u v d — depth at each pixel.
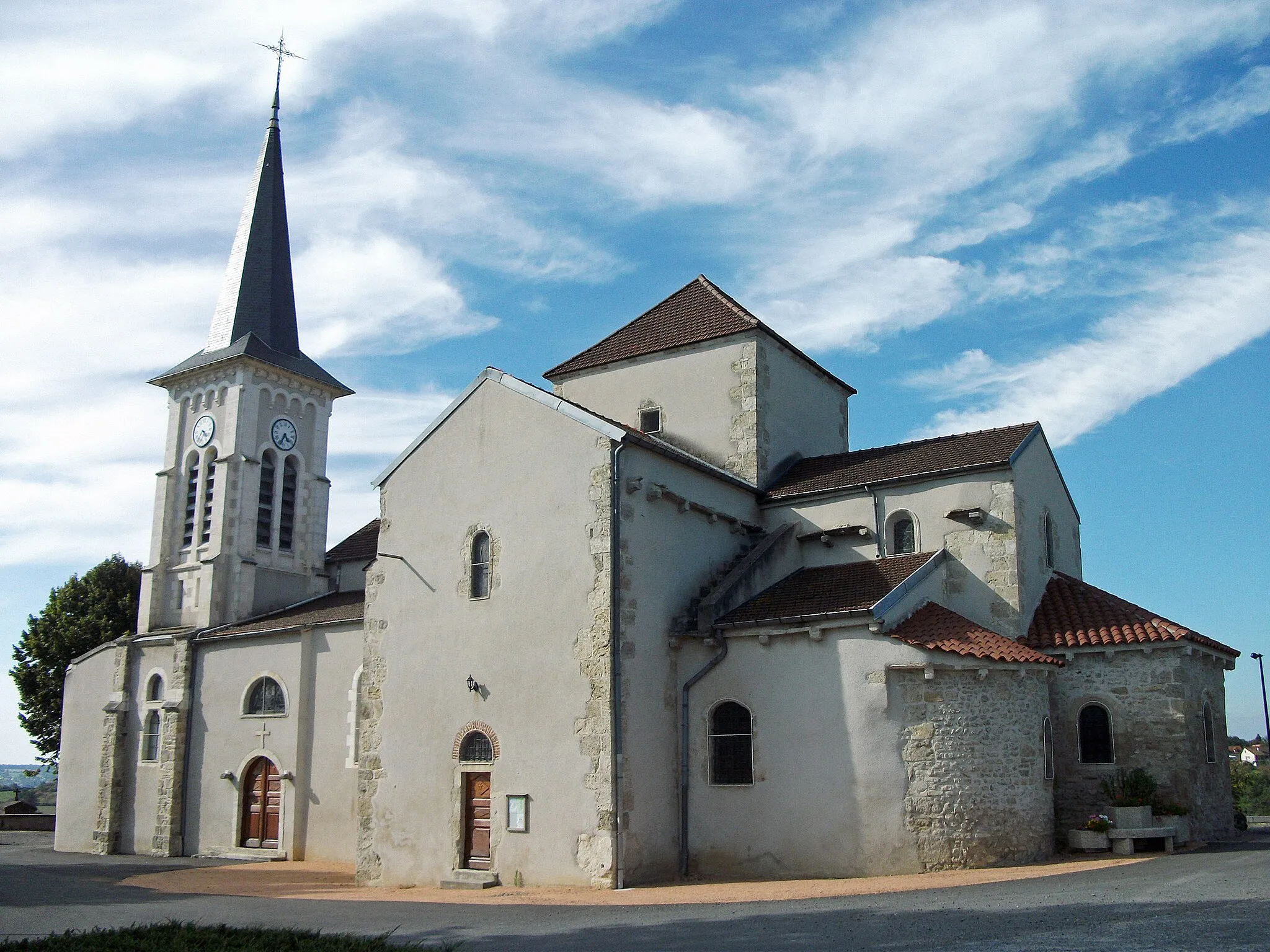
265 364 34.22
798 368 26.92
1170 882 13.62
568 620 19.03
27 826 42.16
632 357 26.30
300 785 27.33
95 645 42.97
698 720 19.64
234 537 32.75
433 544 21.38
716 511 21.67
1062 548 24.61
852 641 18.55
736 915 13.11
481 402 21.38
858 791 17.94
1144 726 19.78
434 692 20.56
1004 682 18.39
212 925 13.61
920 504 22.36
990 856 17.38
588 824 18.02
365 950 10.59
